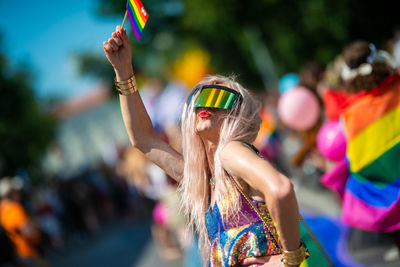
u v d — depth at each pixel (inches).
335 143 227.9
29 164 1116.5
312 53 1254.9
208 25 1599.4
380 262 201.8
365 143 179.8
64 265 522.9
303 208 310.2
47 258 597.3
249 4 1448.1
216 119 100.0
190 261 269.0
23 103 1113.4
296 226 81.6
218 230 98.0
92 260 502.9
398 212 172.9
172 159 114.0
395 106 177.6
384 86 178.9
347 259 211.5
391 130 175.9
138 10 104.3
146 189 455.2
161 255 409.7
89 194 762.8
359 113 180.4
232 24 1533.0
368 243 217.8
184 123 105.1
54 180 926.4
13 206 319.3
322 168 325.1
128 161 466.9
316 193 331.9
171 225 329.4
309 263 99.5
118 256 482.0
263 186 81.2
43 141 1222.9
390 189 175.5
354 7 1083.9
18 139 1086.4
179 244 391.2
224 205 95.7
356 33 1119.6
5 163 1059.9
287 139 445.1
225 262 95.3
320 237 244.8
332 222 267.1
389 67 179.6
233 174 91.2
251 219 94.2
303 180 339.6
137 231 627.5
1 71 1091.9
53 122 1354.6
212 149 101.7
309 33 1221.7
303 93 313.1
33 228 325.4
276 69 1504.7
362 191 181.3
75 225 707.4
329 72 331.0
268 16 1403.8
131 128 115.8
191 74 407.8
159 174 415.2
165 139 251.8
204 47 1731.1
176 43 2021.4
